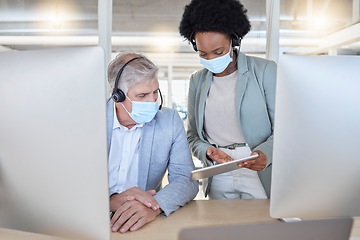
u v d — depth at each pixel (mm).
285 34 2674
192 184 1424
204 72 1855
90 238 911
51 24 2654
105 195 867
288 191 984
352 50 2689
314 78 898
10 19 2641
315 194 986
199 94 1843
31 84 855
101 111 821
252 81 1679
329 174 959
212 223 1177
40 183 906
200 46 1562
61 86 834
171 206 1252
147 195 1248
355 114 918
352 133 928
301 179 966
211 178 1802
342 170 954
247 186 1735
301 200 996
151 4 2615
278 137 942
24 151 896
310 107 910
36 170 899
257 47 2551
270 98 1661
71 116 840
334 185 972
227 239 610
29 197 932
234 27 1530
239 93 1674
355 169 954
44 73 843
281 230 627
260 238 622
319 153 941
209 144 1735
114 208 1235
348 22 2652
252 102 1663
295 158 949
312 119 917
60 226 931
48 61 841
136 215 1146
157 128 1479
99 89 813
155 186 1550
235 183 1751
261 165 1473
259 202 1403
